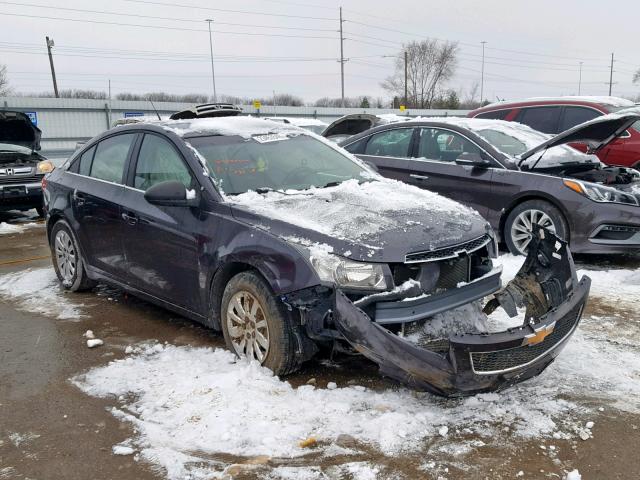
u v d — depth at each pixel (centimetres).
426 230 348
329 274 326
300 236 347
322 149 496
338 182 454
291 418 317
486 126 738
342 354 397
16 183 1017
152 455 292
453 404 331
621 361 387
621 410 327
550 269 382
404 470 276
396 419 311
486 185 675
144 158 478
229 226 385
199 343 433
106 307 527
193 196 410
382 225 348
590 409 328
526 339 306
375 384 359
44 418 332
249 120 521
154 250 446
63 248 575
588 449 292
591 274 592
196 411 327
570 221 622
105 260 510
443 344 336
